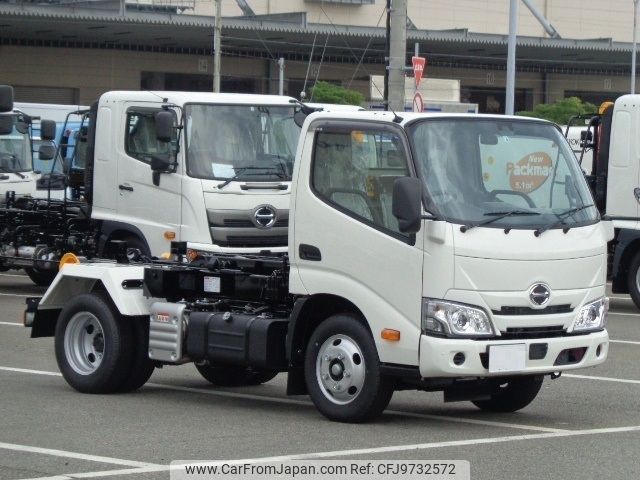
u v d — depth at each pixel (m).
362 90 68.06
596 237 12.37
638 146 23.30
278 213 19.92
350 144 12.33
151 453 11.02
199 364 13.62
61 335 14.51
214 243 19.47
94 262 14.69
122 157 20.69
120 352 14.02
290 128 20.38
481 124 12.27
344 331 12.25
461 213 11.75
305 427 12.23
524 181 12.23
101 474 10.18
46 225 24.62
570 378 15.95
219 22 53.84
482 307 11.64
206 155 19.69
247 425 12.36
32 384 14.98
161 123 19.44
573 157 12.69
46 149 25.02
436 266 11.58
